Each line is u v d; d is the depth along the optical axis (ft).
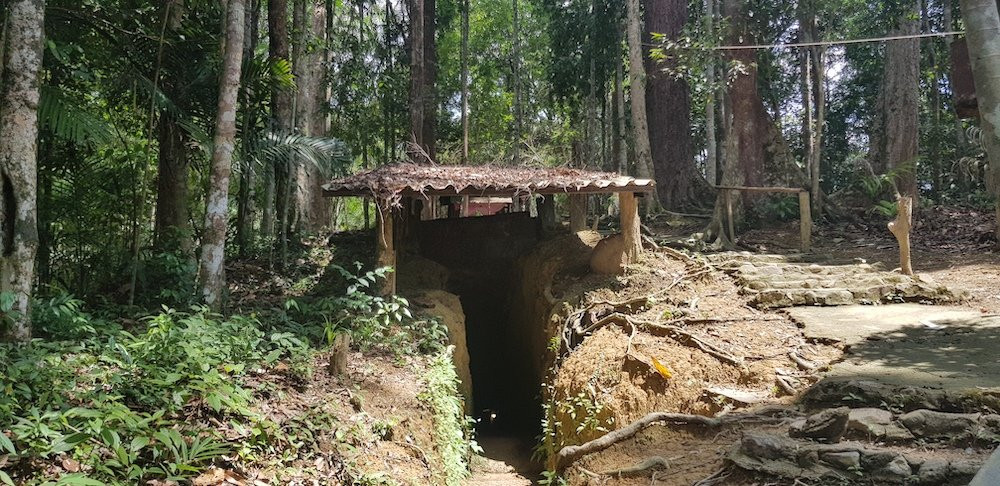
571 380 24.06
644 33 53.78
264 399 16.26
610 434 19.16
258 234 38.73
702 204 48.67
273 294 31.01
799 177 45.62
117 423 12.41
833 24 54.03
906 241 29.68
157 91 23.85
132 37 25.20
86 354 16.15
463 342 29.99
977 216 44.27
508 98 81.56
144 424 12.27
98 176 28.02
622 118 55.21
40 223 24.85
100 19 23.58
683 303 27.04
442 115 74.69
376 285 28.37
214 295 22.52
